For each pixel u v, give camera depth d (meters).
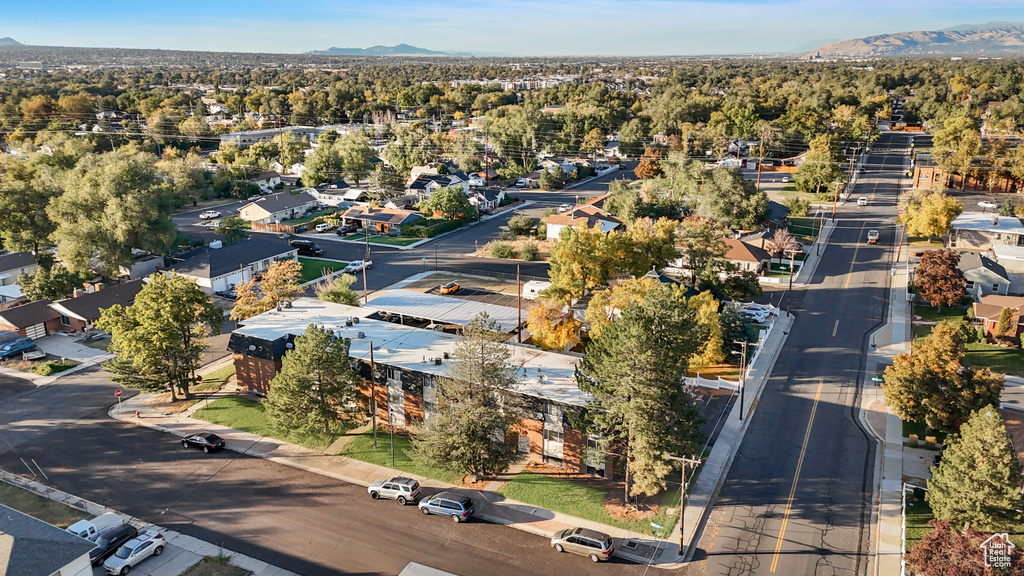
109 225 86.38
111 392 58.22
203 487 43.78
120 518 39.44
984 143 146.25
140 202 88.25
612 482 43.84
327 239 110.31
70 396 57.34
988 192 128.62
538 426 45.78
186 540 38.34
